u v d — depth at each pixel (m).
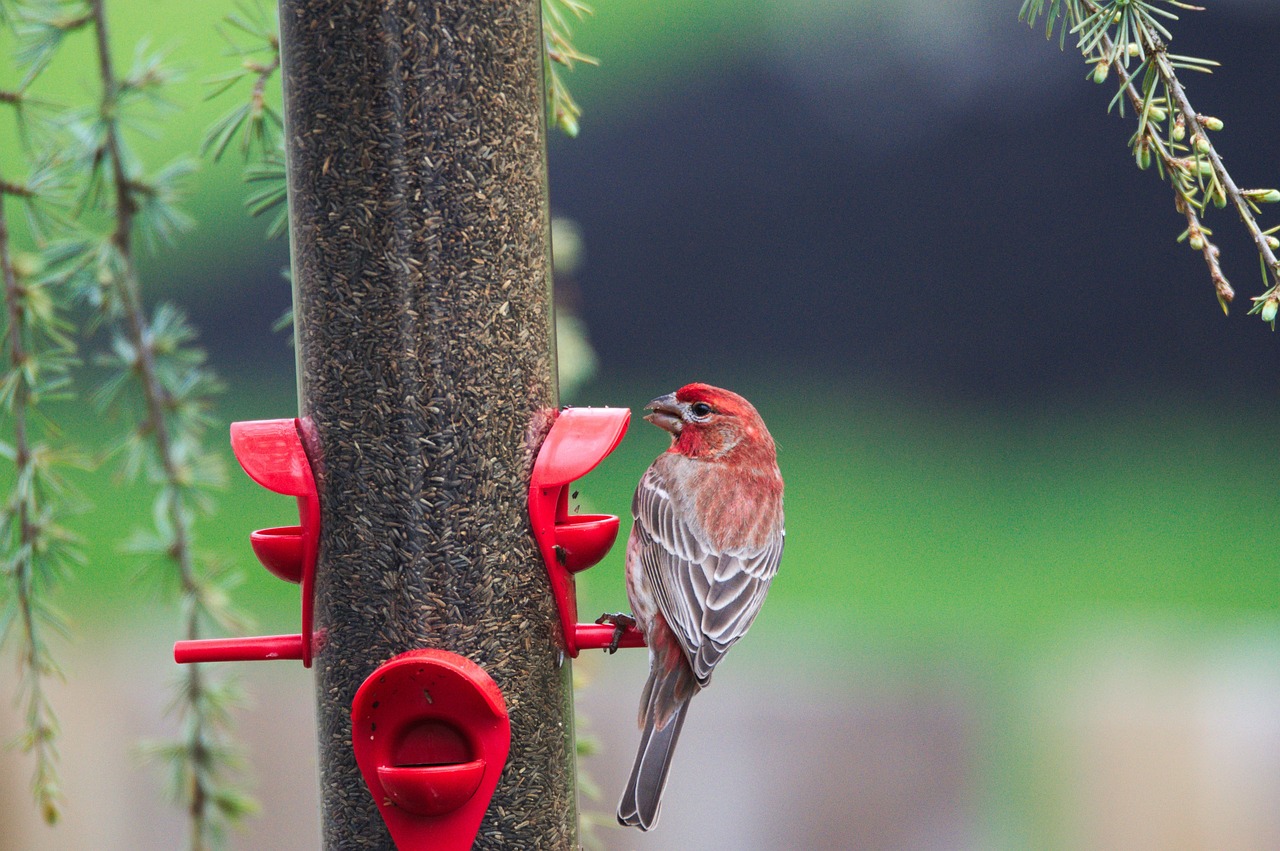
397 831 5.54
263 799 12.85
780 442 20.44
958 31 20.91
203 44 15.56
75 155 6.28
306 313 6.04
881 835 14.27
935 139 21.23
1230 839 14.10
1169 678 15.56
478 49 6.06
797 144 21.55
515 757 5.90
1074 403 20.61
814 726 15.19
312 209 6.03
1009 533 18.50
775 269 21.45
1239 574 17.17
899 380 21.05
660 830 14.08
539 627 6.01
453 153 6.01
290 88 6.04
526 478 6.04
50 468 6.30
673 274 21.52
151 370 6.45
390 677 5.61
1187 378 20.34
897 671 15.77
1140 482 19.69
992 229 21.06
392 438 5.94
